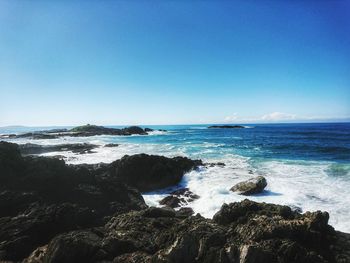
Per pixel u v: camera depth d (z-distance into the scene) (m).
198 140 65.06
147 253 9.91
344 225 13.99
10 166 16.80
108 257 9.68
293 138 67.44
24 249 10.62
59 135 84.56
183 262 9.22
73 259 9.33
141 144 53.62
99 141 63.44
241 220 11.46
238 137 75.06
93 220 13.01
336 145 47.84
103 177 18.64
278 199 18.38
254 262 8.77
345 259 9.59
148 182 22.75
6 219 12.02
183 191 21.36
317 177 23.83
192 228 10.15
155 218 12.41
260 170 27.33
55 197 15.59
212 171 27.05
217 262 8.93
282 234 10.02
